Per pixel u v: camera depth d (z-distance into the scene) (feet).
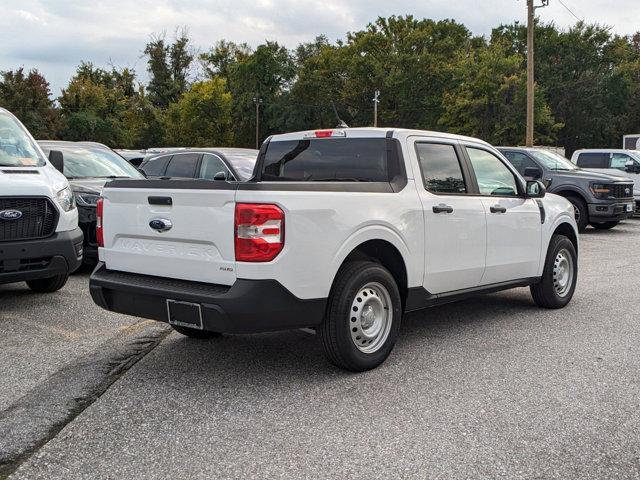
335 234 15.28
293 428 12.98
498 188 21.36
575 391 15.10
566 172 52.80
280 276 14.34
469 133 188.24
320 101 235.61
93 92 252.42
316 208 14.94
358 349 16.14
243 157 38.22
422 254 17.81
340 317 15.56
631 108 213.25
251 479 10.89
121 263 16.70
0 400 14.56
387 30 227.40
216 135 267.39
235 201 14.30
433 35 228.43
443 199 18.58
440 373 16.39
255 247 14.15
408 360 17.49
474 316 22.77
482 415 13.64
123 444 12.25
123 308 16.37
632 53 226.38
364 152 18.45
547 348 18.70
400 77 214.90
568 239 24.48
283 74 259.39
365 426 13.07
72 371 16.57
